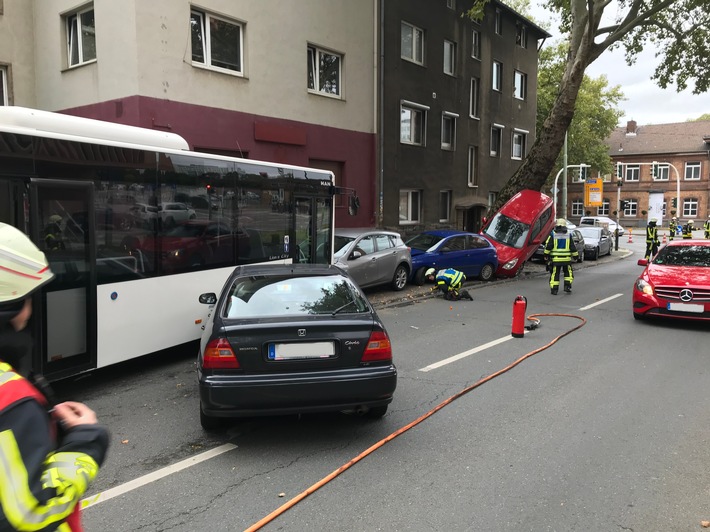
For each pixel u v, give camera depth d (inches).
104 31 469.1
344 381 161.2
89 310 215.3
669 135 2450.8
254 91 555.5
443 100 876.0
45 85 547.2
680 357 277.4
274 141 580.7
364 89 713.0
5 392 50.5
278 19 576.4
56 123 217.8
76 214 209.2
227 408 156.6
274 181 329.4
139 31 449.4
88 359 216.2
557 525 122.6
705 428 180.9
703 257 380.2
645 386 228.2
